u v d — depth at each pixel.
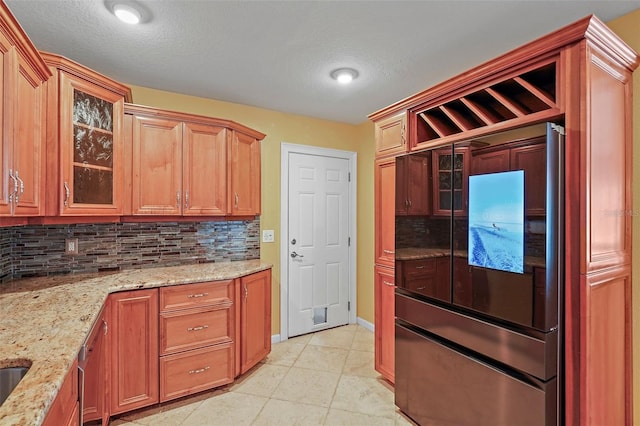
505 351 1.52
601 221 1.45
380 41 1.94
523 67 1.59
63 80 1.74
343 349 3.10
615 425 1.53
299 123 3.41
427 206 1.92
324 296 3.59
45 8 1.60
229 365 2.37
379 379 2.55
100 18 1.70
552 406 1.40
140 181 2.28
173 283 2.15
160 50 2.04
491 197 1.57
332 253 3.63
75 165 1.81
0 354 1.08
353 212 3.76
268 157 3.22
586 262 1.37
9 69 1.30
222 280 2.34
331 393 2.35
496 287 1.54
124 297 2.01
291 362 2.83
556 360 1.40
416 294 2.02
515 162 1.47
